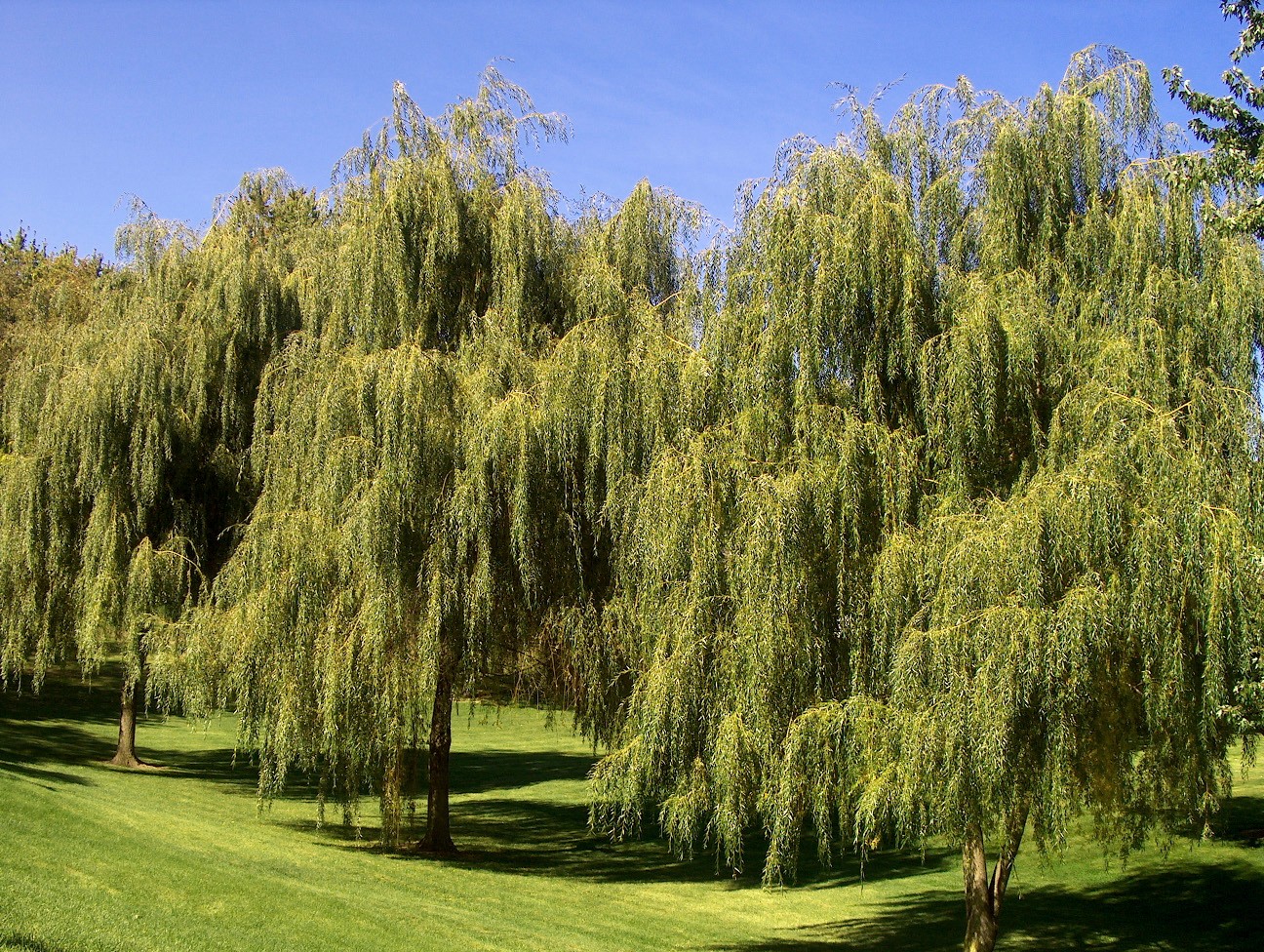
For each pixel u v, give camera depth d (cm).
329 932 1379
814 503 1320
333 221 2223
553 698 2080
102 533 2523
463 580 1764
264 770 1903
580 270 1978
